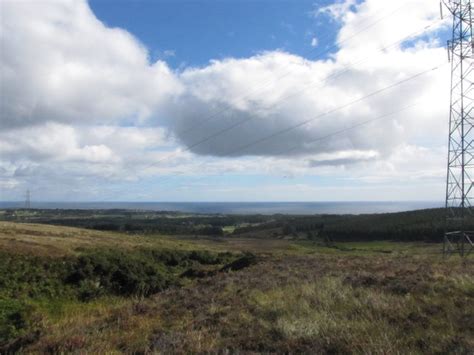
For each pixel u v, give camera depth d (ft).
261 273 65.36
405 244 317.42
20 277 99.55
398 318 27.89
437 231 319.88
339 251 262.06
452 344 21.63
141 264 114.42
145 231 483.51
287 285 46.24
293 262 84.07
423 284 38.75
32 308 48.06
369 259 87.25
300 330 26.22
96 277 103.40
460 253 127.03
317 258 95.76
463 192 130.41
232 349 24.12
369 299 33.30
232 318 32.01
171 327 31.07
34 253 122.11
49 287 96.43
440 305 30.58
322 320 27.89
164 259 174.09
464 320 26.03
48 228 265.34
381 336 23.50
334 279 46.03
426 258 94.17
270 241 403.95
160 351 24.02
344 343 23.12
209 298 43.29
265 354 22.72
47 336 32.07
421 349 22.07
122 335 29.76
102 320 38.91
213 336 27.12
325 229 456.04
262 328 28.14
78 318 44.96
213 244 338.95
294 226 519.60
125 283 102.32
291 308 33.01
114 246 198.70
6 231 193.77
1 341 36.99
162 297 51.39
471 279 39.93
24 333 38.17
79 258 112.27
